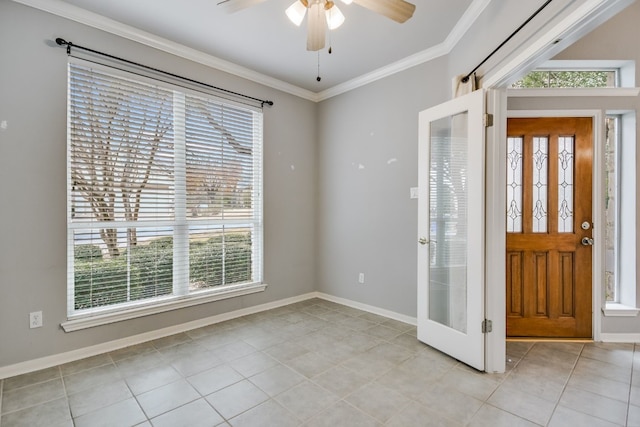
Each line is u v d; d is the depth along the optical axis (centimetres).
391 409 183
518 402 190
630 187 283
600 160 279
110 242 263
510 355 254
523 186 289
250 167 356
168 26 263
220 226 333
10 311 219
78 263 249
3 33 216
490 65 220
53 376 219
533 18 172
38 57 228
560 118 284
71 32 240
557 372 226
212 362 239
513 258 289
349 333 297
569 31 150
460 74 265
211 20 255
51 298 235
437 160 272
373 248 357
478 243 228
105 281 262
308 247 413
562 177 287
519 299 289
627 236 286
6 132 217
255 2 169
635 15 278
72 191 245
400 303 332
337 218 396
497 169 226
